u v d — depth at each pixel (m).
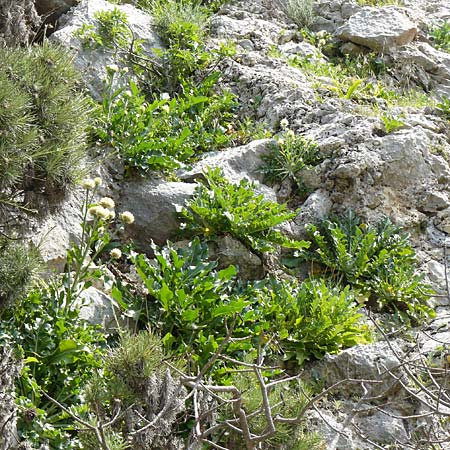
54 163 3.61
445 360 4.12
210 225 4.46
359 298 4.47
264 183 4.85
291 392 3.88
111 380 3.41
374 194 4.79
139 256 4.16
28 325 3.75
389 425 3.89
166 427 3.35
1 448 3.24
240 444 3.58
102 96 4.94
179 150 4.80
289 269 4.55
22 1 4.39
